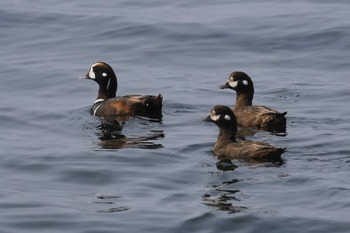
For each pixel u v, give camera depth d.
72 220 18.02
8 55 31.12
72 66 29.94
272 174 19.88
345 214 17.80
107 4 35.72
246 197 18.75
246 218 17.72
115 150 21.91
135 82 28.53
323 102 25.97
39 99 27.19
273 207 18.19
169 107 25.64
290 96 26.70
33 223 17.94
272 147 20.86
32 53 31.28
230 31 32.22
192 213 18.08
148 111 24.83
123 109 24.72
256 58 30.38
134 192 19.41
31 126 24.52
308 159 20.75
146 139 22.78
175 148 21.91
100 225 17.77
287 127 23.39
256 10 34.44
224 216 17.84
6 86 28.44
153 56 30.81
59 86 28.33
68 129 24.05
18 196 19.39
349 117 24.25
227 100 26.59
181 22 33.12
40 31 33.09
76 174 20.59
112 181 20.14
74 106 26.22
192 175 20.17
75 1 36.25
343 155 20.97
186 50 31.16
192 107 25.77
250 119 23.56
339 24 32.22
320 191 18.80
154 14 34.25
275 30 32.16
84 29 33.03
